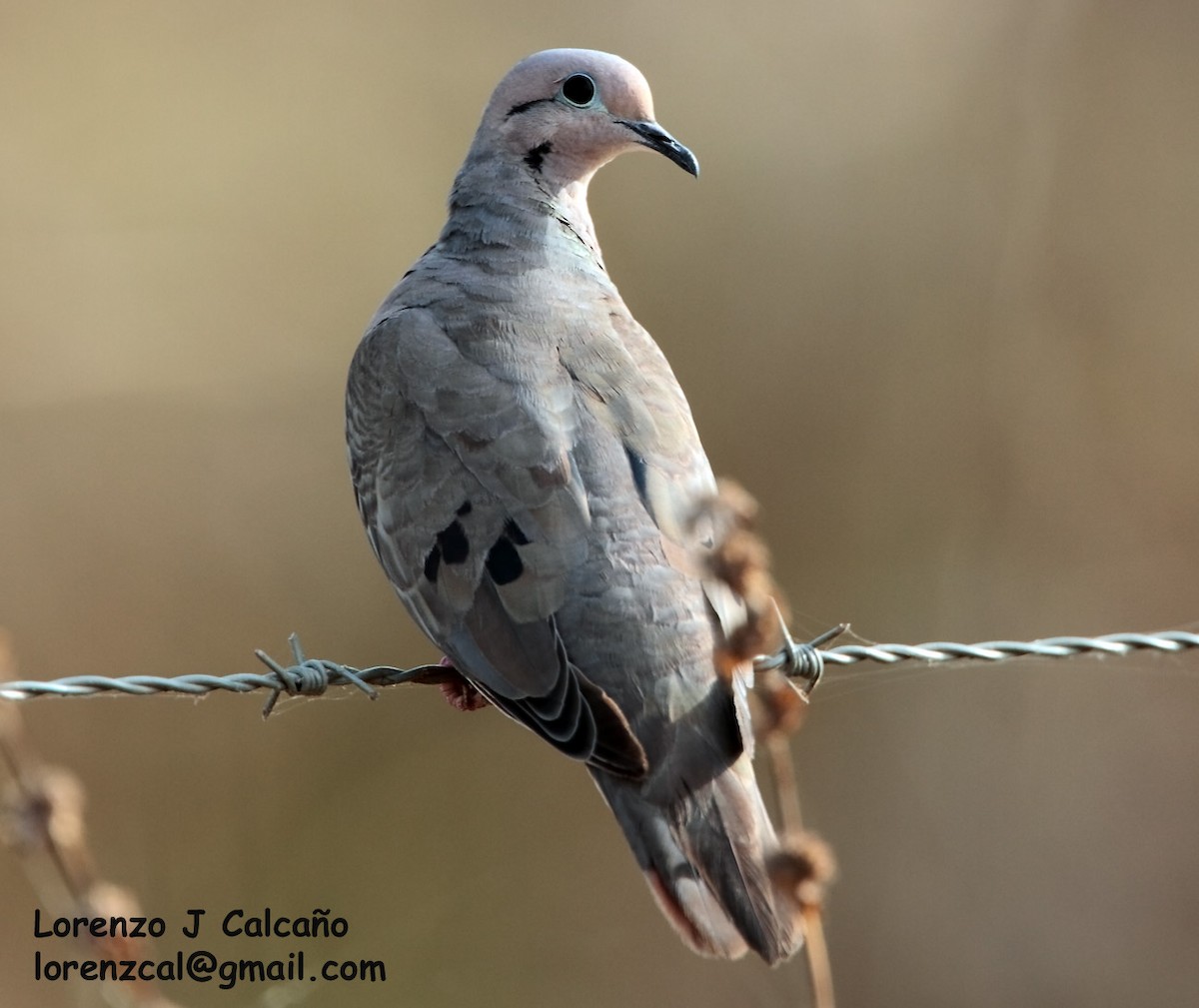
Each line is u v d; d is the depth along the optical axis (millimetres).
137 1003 7141
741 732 7523
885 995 15320
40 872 10727
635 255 18453
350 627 17297
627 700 7551
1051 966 15383
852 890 15586
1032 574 17125
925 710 16078
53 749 15016
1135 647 8383
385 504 8438
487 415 8289
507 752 15234
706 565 6418
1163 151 18016
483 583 7930
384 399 8672
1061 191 18203
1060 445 17531
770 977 14297
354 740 15516
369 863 15047
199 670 16953
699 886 7164
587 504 7945
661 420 8406
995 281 18219
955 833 15727
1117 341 17766
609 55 10117
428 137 19531
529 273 9336
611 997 14609
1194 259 17797
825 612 17297
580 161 10055
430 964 14570
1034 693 16062
